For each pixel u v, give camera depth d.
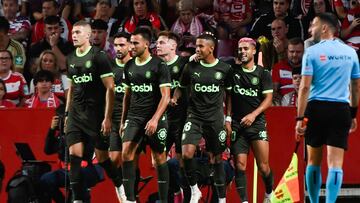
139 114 25.08
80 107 25.20
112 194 28.19
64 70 32.12
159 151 25.28
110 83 24.97
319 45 23.28
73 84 25.31
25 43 33.69
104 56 24.98
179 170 27.12
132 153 25.05
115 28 33.28
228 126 26.30
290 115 28.27
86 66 24.94
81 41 25.06
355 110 23.94
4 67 30.58
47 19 32.53
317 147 23.47
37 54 32.62
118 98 26.77
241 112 26.39
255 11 34.38
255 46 26.59
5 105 30.42
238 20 33.62
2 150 28.22
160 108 24.69
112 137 26.52
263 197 28.27
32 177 26.48
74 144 25.16
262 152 26.39
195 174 25.98
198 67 26.02
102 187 28.17
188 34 32.81
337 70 23.12
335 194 23.16
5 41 32.38
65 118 25.78
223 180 26.16
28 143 28.17
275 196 23.97
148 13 33.25
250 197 28.25
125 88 25.39
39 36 33.66
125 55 26.95
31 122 28.22
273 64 30.80
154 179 28.11
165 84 24.84
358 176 29.33
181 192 27.41
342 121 23.12
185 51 29.66
